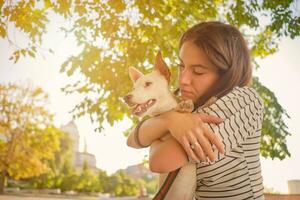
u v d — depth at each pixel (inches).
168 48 241.9
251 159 61.8
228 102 60.4
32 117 1026.1
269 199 142.1
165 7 231.5
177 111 64.2
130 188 1599.4
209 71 65.4
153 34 237.9
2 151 1051.9
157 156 56.3
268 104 256.1
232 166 58.5
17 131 1037.2
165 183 62.0
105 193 1599.4
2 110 972.6
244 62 67.9
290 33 267.3
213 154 54.5
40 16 239.3
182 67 70.4
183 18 247.3
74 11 231.9
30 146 1079.6
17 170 1091.9
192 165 61.4
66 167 1642.5
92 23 239.3
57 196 1273.4
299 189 249.4
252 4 261.1
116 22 236.8
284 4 260.5
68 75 248.8
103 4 232.4
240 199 59.5
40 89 997.8
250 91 65.0
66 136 1688.0
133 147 66.0
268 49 301.1
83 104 259.0
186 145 54.3
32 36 237.3
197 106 66.7
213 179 58.3
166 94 89.2
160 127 60.2
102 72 242.5
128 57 239.9
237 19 259.0
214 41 64.1
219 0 274.4
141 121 66.7
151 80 89.7
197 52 65.2
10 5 231.1
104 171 1711.4
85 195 1499.8
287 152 257.1
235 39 67.0
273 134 254.4
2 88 940.0
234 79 65.2
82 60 244.4
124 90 243.3
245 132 60.4
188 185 61.5
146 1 226.4
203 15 257.3
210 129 56.6
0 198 892.0
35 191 1423.5
